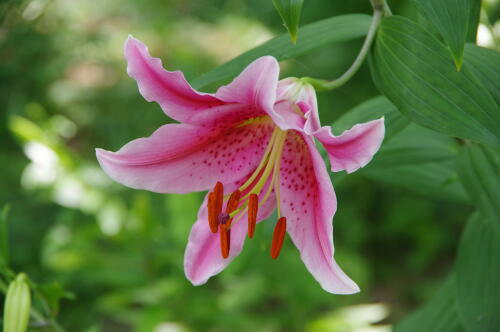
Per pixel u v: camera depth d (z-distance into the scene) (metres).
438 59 0.75
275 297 1.91
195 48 2.60
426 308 0.96
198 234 0.77
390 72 0.76
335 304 1.70
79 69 2.65
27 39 2.30
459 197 0.95
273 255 0.75
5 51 2.35
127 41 0.71
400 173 0.95
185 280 1.58
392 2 1.41
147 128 2.34
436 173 0.95
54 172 1.63
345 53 2.04
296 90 0.75
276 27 2.54
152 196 1.99
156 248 1.62
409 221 2.06
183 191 0.77
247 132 0.78
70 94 2.45
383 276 2.11
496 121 0.74
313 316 1.74
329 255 0.72
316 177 0.73
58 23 2.55
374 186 2.11
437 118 0.75
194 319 1.57
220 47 2.60
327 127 0.70
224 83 0.80
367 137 0.69
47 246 1.64
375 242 2.18
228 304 1.59
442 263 2.13
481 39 0.98
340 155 0.71
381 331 1.47
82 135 2.44
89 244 1.60
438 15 0.73
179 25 2.71
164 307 1.51
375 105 0.81
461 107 0.75
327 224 0.72
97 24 2.73
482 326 0.88
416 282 2.06
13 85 2.40
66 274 1.73
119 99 2.47
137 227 1.56
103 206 1.63
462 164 0.87
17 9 1.56
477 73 0.78
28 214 2.00
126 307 1.76
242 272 1.65
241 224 0.78
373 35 0.77
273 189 0.78
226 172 0.78
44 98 2.45
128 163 0.75
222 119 0.75
